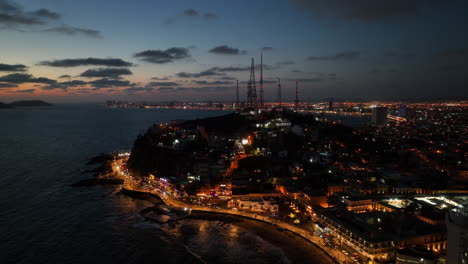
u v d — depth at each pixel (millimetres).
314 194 150250
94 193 186500
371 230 107188
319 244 117375
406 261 91875
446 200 143875
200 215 149875
